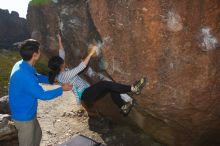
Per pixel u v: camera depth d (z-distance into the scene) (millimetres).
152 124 6543
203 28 5055
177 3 5047
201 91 5352
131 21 5398
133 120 7035
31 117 4797
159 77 5484
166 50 5309
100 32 5789
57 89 4695
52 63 5453
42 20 7336
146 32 5332
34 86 4508
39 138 5277
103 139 7207
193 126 5930
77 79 5672
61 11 6641
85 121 8117
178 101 5523
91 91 5488
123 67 5734
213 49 5109
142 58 5508
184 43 5188
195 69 5258
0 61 18266
